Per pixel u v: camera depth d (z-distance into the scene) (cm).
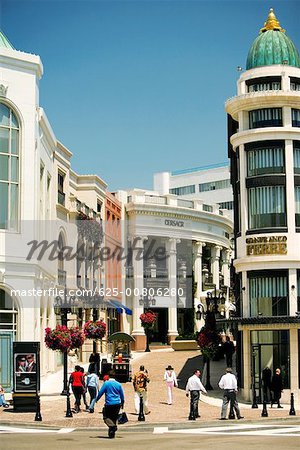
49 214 4528
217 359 4806
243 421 2536
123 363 3816
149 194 7212
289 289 3422
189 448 1752
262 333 3409
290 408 2862
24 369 2823
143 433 2223
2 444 1891
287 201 3481
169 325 6806
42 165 4209
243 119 3622
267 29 3781
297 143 3541
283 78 3619
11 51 3709
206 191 10844
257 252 3472
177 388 3688
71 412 2683
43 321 4069
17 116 3734
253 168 3556
